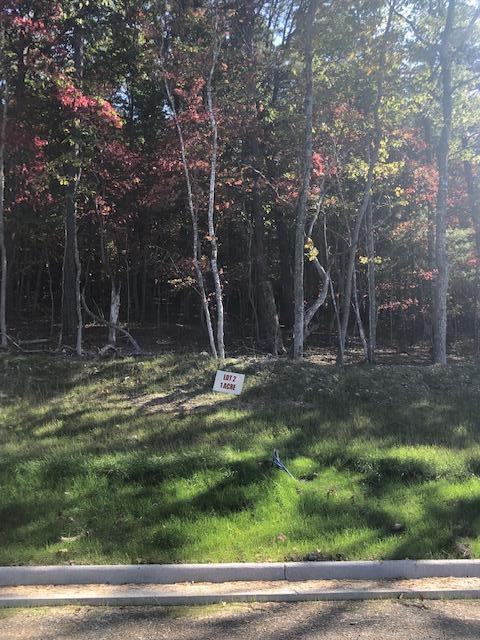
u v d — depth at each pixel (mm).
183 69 14945
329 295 24984
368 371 12352
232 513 5324
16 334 21875
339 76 15930
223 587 4355
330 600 4211
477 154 20875
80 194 18969
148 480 5973
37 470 6105
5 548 4723
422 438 7891
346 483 6070
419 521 5242
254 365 12078
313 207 16641
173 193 18672
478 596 4289
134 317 31297
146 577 4426
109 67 19031
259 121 17891
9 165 16016
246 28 17812
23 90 15633
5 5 13570
